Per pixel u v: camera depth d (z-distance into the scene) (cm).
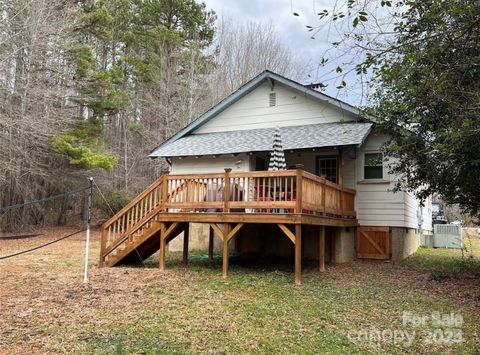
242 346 491
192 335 527
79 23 2067
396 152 973
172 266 1070
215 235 1422
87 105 2084
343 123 1347
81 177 2170
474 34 491
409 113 840
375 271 1051
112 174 2452
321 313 641
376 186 1288
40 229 2070
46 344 484
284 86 1477
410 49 539
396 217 1263
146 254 1138
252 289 803
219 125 1587
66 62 1991
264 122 1502
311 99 1427
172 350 473
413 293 790
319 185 986
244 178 932
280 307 671
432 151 852
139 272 969
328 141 1168
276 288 813
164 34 2672
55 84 1959
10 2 1778
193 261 1179
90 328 545
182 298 721
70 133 1967
